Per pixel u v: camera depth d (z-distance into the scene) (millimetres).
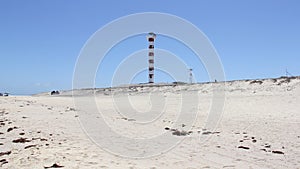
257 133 15883
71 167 8062
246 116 24344
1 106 25625
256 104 32531
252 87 42875
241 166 8953
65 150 10242
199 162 9438
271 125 18906
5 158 8914
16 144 11047
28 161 8539
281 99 33656
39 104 32094
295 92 35906
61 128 15938
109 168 8195
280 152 10859
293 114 24375
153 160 9664
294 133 15625
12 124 16281
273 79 44312
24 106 27109
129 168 8359
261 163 9359
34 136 12969
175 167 8719
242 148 11828
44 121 18250
